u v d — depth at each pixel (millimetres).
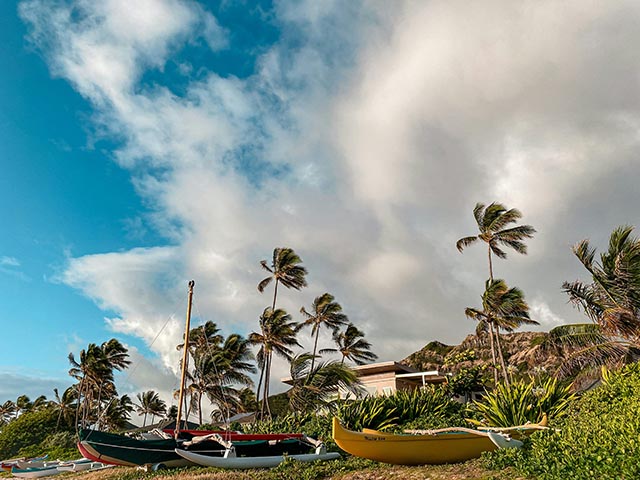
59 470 27250
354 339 55969
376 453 14500
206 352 45938
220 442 18719
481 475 11945
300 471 15891
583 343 25375
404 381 39906
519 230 36875
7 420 100625
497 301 34719
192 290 25938
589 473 9336
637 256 22750
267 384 43438
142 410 93562
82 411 75188
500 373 35188
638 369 17406
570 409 17156
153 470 18703
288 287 47000
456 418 21203
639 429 10961
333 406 26062
